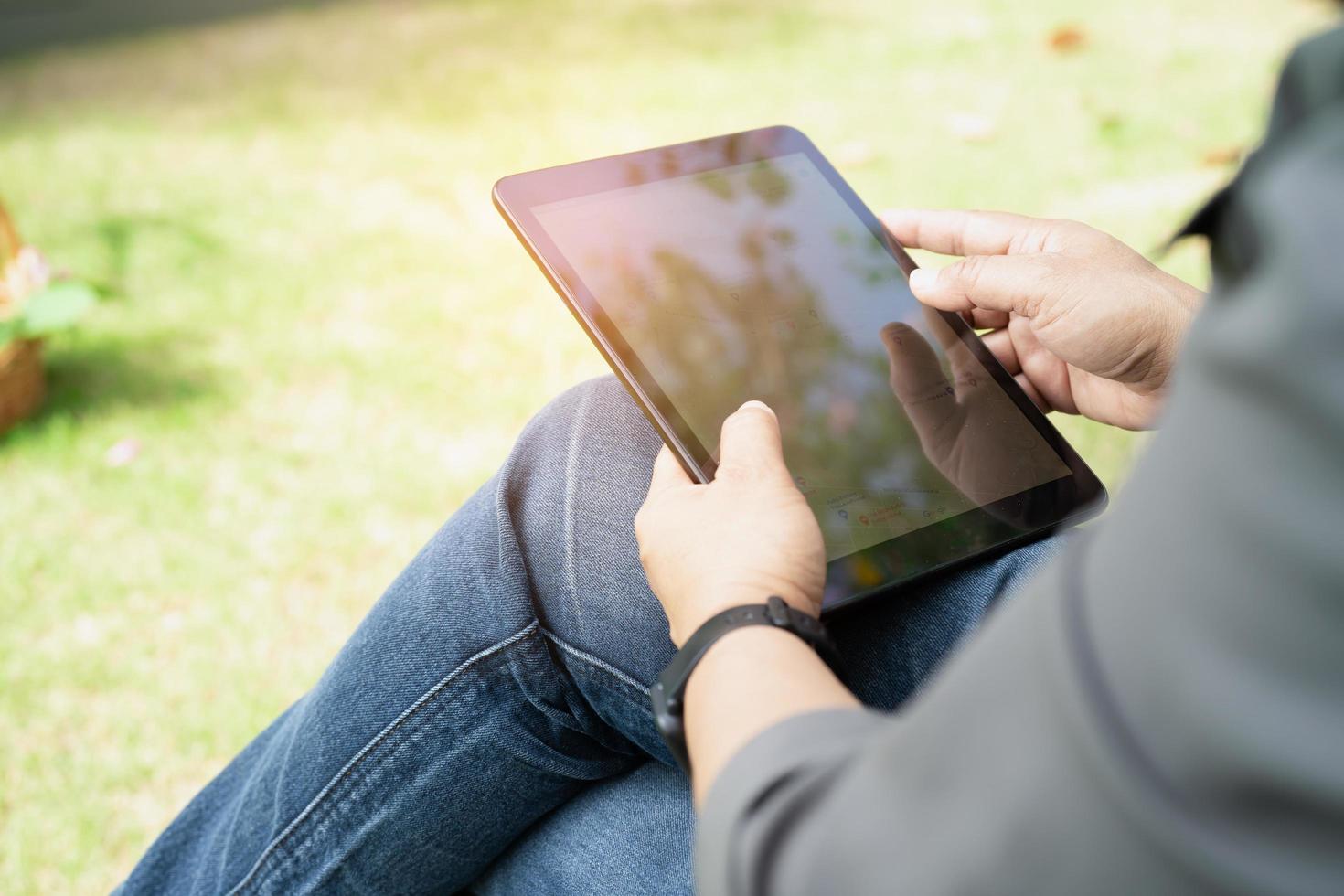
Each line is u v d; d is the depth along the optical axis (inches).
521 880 36.3
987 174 116.0
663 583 26.5
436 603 34.0
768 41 159.6
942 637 31.9
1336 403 10.9
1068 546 14.8
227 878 37.7
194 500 79.1
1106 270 36.5
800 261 38.9
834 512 33.4
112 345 96.2
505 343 96.0
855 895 15.2
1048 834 13.3
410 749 34.1
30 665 66.9
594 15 178.5
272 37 179.3
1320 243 11.2
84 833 58.2
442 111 143.2
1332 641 11.1
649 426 36.2
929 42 155.4
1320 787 11.3
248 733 63.4
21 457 82.7
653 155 39.5
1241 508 11.6
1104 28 156.9
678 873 32.6
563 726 34.1
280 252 110.7
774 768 18.1
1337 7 14.1
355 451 83.9
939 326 38.9
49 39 185.8
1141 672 12.5
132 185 126.3
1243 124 124.3
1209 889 12.3
